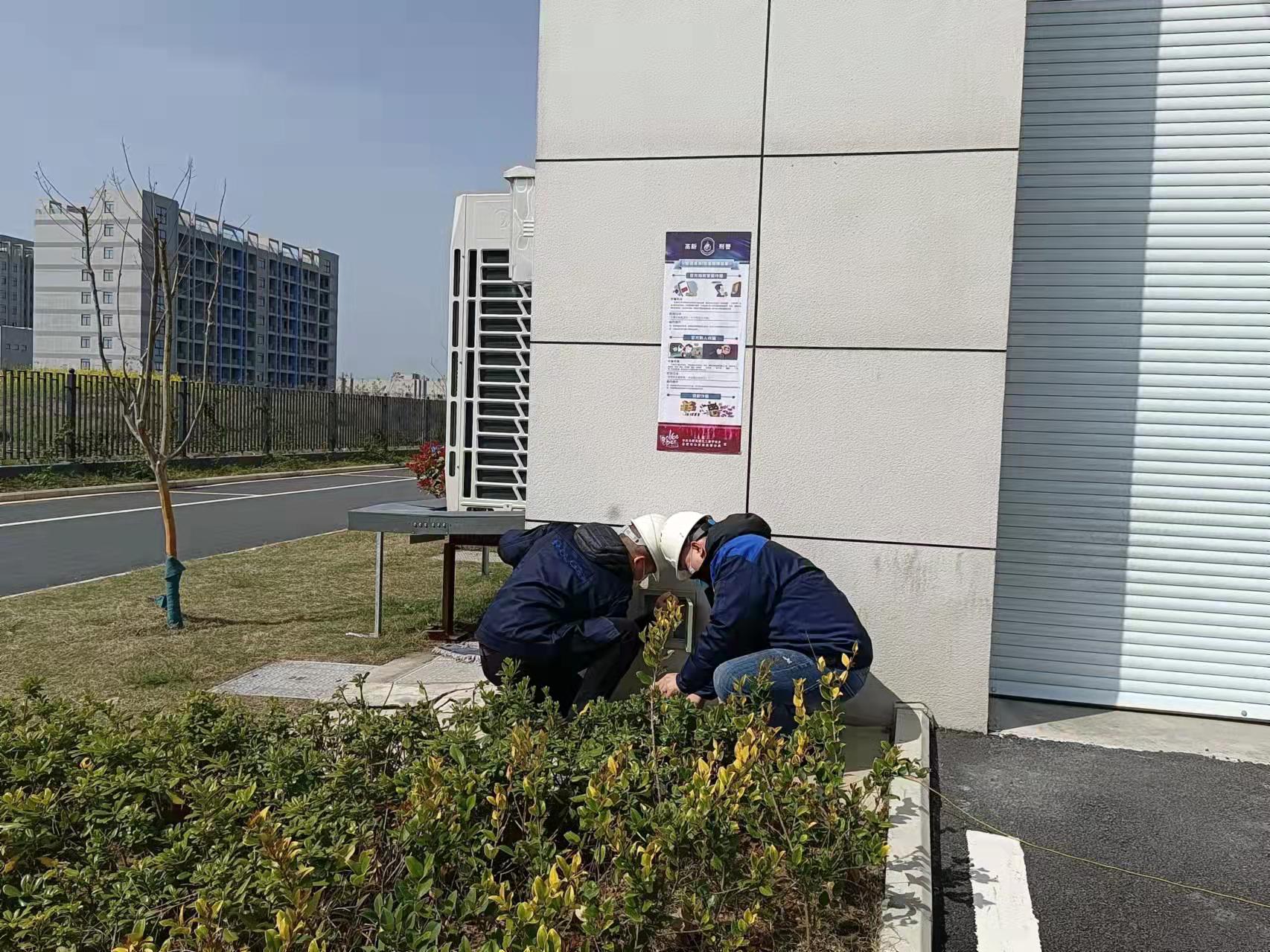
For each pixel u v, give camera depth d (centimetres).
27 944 232
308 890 224
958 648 484
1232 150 514
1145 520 534
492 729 352
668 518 492
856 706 496
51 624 734
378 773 339
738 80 503
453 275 833
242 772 329
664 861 255
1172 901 329
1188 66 518
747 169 504
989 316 475
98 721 420
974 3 473
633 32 516
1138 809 401
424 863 245
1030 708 539
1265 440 517
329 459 2881
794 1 495
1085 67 532
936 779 429
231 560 1084
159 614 774
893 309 487
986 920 314
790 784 296
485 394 819
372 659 646
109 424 2033
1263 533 520
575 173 526
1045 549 548
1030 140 541
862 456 493
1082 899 329
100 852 279
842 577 497
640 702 376
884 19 484
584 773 309
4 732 352
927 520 486
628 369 523
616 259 523
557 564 446
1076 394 540
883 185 486
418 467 1281
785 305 501
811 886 272
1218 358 521
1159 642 535
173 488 1997
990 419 476
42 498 1705
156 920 244
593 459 529
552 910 221
